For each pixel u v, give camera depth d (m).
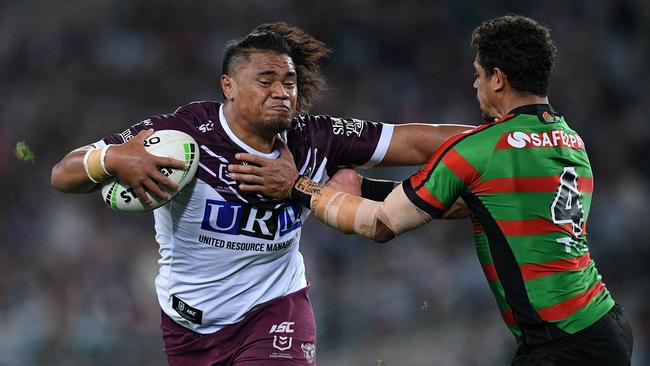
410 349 39.22
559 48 57.56
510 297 14.56
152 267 45.59
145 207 15.04
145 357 42.44
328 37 58.09
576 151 14.86
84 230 47.06
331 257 43.66
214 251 15.66
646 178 50.62
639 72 57.47
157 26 59.91
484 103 15.15
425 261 42.41
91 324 43.53
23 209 50.16
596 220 45.84
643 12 59.41
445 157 14.44
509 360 38.03
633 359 38.03
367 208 14.95
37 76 57.94
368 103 54.66
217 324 16.38
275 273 16.30
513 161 14.26
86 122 55.09
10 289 45.75
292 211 15.76
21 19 60.41
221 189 15.20
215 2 60.19
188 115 15.47
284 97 14.82
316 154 16.11
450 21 58.84
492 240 14.51
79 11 60.62
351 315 40.44
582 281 14.58
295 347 16.12
